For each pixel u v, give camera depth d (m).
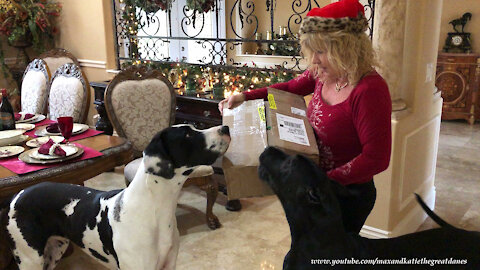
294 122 1.54
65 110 3.25
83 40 5.01
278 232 2.91
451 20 6.30
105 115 3.94
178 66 4.09
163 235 1.56
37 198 1.72
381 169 1.33
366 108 1.32
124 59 4.78
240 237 2.84
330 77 1.44
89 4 4.82
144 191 1.50
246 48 6.60
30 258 1.76
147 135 3.09
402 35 2.54
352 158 1.47
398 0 2.46
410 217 2.89
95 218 1.60
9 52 5.33
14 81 5.36
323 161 1.51
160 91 3.12
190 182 2.85
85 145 2.31
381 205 2.63
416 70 2.70
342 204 1.52
